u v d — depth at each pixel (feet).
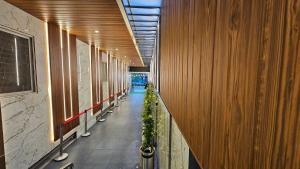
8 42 10.36
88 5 10.39
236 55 2.06
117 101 44.32
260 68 1.59
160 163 13.04
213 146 2.82
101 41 21.94
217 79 2.68
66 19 13.07
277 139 1.37
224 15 2.43
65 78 16.90
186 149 5.05
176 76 6.67
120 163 14.85
